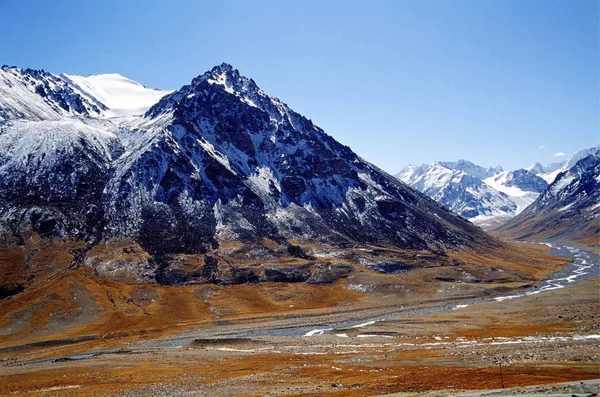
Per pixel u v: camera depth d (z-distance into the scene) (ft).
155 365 264.52
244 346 325.62
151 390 200.13
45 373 256.93
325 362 251.80
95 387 213.25
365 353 274.16
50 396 197.47
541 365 191.52
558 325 335.67
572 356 209.77
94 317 417.08
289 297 502.79
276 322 421.18
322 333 369.30
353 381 195.21
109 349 341.62
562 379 163.12
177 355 294.87
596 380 144.25
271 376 219.41
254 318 432.25
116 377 235.61
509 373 180.24
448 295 522.47
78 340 367.25
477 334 323.16
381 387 173.99
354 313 451.53
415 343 302.66
